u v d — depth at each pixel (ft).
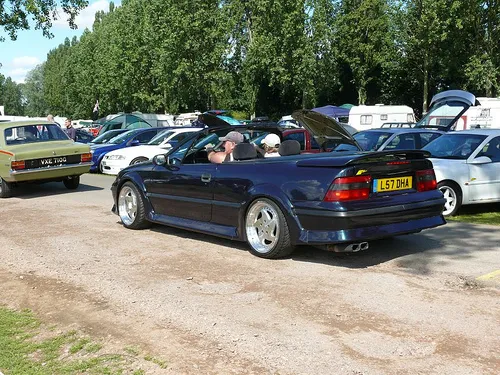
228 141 23.58
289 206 19.19
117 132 71.67
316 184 18.65
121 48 161.38
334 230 18.17
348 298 15.87
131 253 22.00
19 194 42.57
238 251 21.85
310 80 143.23
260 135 25.03
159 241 24.09
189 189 23.26
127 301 16.30
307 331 13.57
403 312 14.70
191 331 13.83
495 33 137.59
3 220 30.53
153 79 153.69
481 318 14.20
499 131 33.53
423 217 19.95
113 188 27.73
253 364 11.90
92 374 11.74
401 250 21.50
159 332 13.85
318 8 142.20
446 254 20.85
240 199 20.98
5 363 12.46
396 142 38.88
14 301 16.89
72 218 30.45
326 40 145.18
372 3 150.00
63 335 14.02
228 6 147.54
